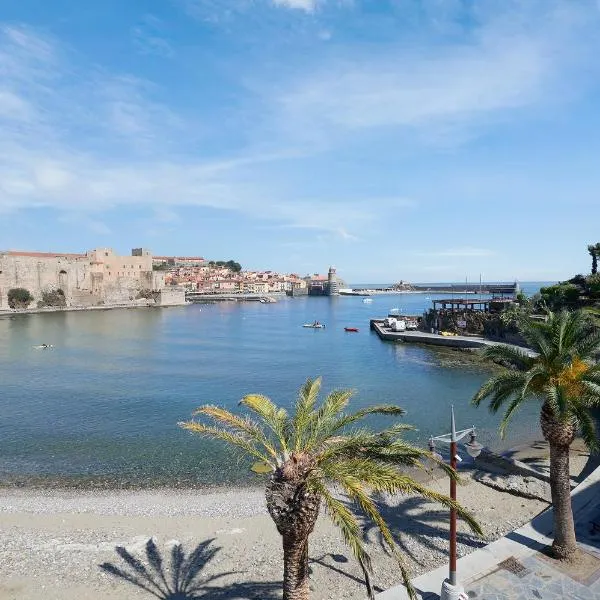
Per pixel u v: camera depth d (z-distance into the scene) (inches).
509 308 3225.9
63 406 1786.4
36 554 740.7
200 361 2935.5
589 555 650.8
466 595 540.7
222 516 889.5
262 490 1030.4
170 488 1042.1
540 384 646.5
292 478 450.3
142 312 7396.7
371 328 5132.9
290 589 460.1
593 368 628.1
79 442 1354.6
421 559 708.0
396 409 543.5
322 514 876.6
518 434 1408.7
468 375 2415.1
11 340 3905.0
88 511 915.4
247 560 724.7
